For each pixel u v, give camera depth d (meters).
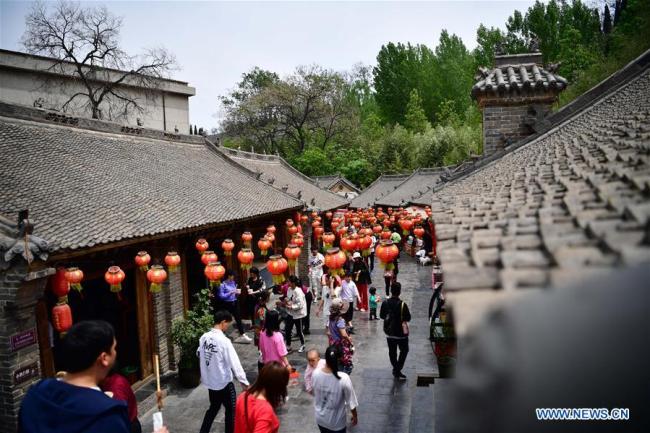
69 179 9.40
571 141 5.97
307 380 6.43
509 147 8.88
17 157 9.32
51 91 25.30
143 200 10.02
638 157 2.80
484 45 47.12
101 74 27.50
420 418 6.85
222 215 11.25
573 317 1.49
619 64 24.12
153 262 9.04
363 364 9.98
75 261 7.27
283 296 11.54
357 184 45.41
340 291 11.77
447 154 40.78
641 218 1.73
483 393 1.58
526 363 1.53
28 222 5.70
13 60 23.53
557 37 38.28
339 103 47.44
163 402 8.43
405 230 15.89
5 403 5.84
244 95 49.47
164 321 9.48
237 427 3.95
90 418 2.40
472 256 1.99
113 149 12.86
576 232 1.90
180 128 34.22
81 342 2.62
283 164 28.36
